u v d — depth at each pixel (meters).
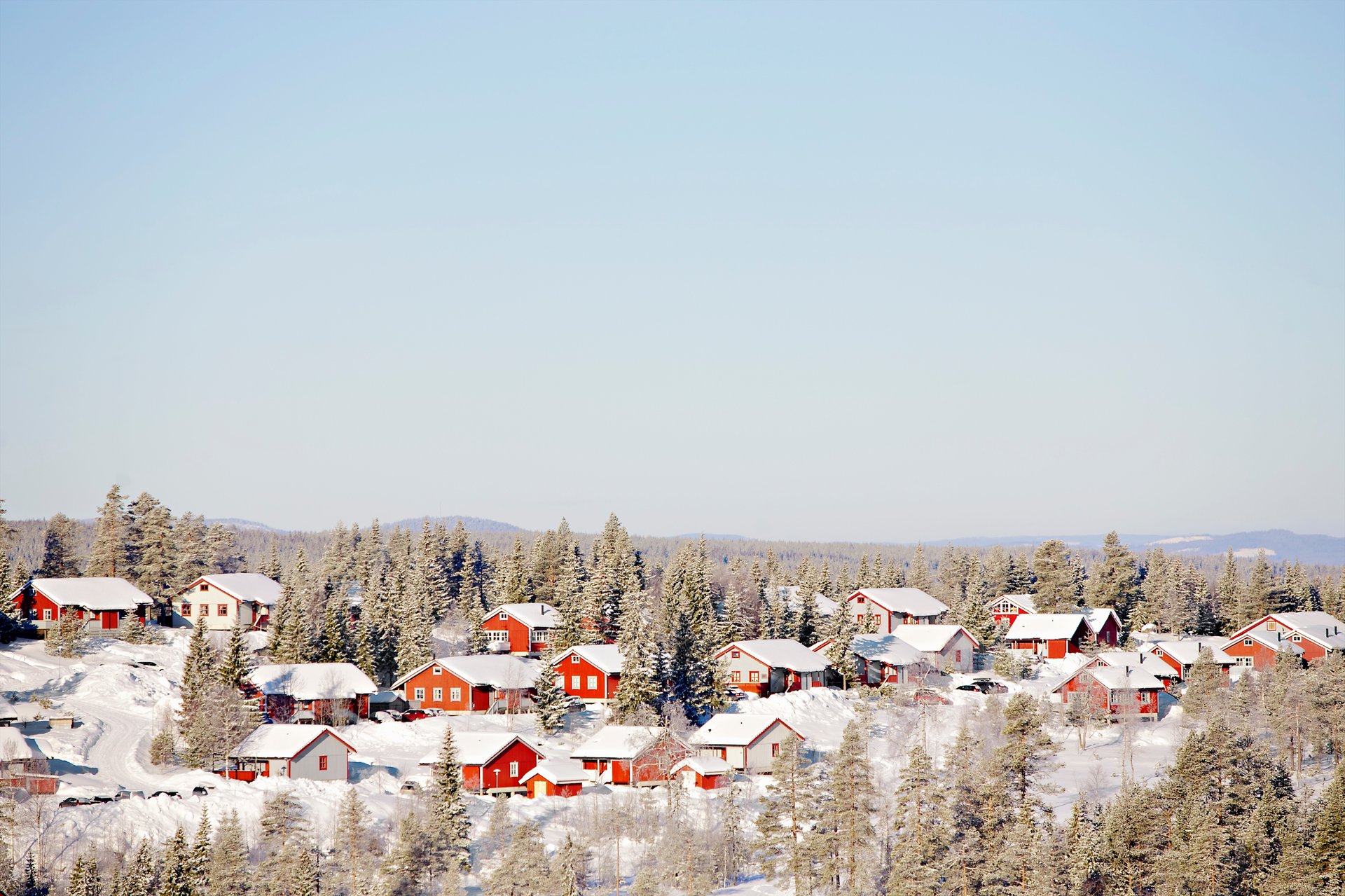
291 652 130.75
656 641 126.31
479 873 81.19
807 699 131.25
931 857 76.56
